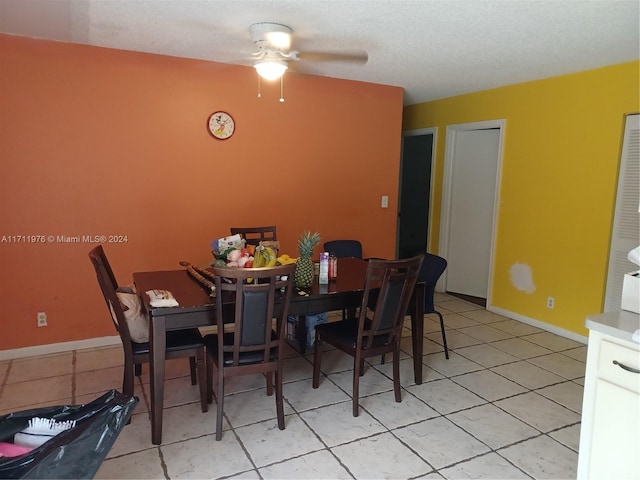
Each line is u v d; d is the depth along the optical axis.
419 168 5.73
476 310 4.80
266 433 2.46
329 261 2.98
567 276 4.01
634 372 1.64
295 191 4.21
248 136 3.92
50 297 3.39
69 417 1.79
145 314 2.53
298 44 3.14
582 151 3.83
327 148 4.31
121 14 2.63
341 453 2.29
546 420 2.65
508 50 3.23
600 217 3.73
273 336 2.68
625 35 2.87
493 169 4.89
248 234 4.02
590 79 3.73
